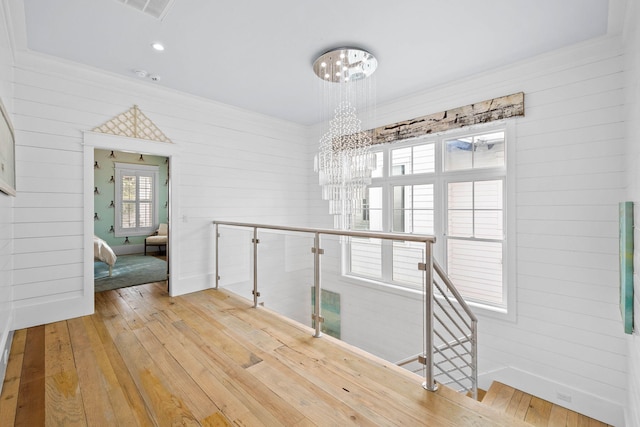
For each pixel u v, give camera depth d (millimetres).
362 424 1595
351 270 2527
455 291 2330
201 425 1590
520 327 3016
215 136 4297
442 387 1911
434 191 3770
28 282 2898
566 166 2771
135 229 7594
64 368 2135
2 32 2299
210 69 3252
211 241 4258
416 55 2930
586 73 2674
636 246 1722
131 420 1628
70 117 3146
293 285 2998
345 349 2400
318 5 2230
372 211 4449
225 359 2248
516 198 3053
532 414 2686
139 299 3711
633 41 1963
